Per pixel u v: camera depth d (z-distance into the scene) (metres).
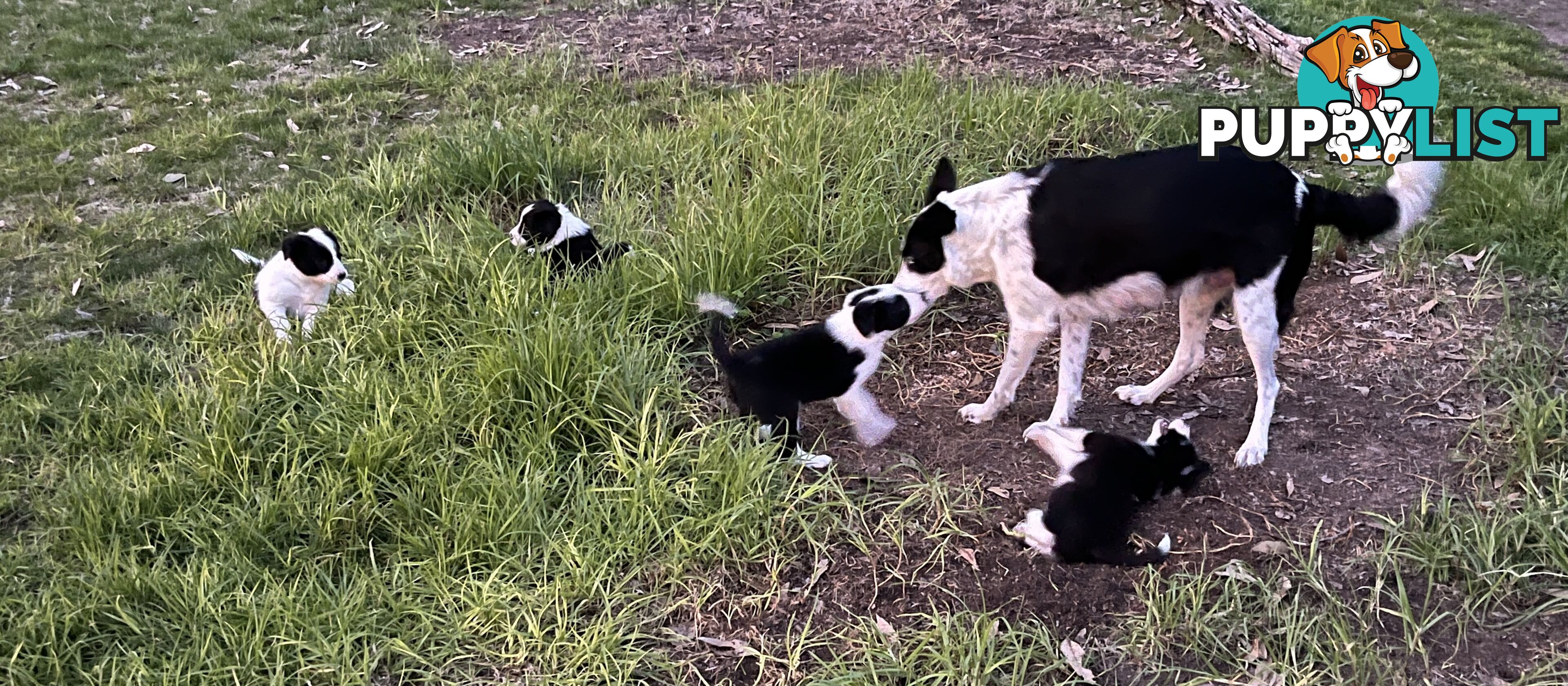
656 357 2.42
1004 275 2.17
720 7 4.81
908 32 4.46
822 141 3.25
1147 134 3.32
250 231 3.06
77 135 3.71
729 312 2.42
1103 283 2.08
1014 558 1.96
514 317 2.44
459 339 2.48
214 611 1.82
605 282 2.59
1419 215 2.06
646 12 4.81
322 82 4.10
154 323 2.68
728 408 2.34
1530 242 2.75
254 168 3.50
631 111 3.76
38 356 2.52
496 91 3.99
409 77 4.15
